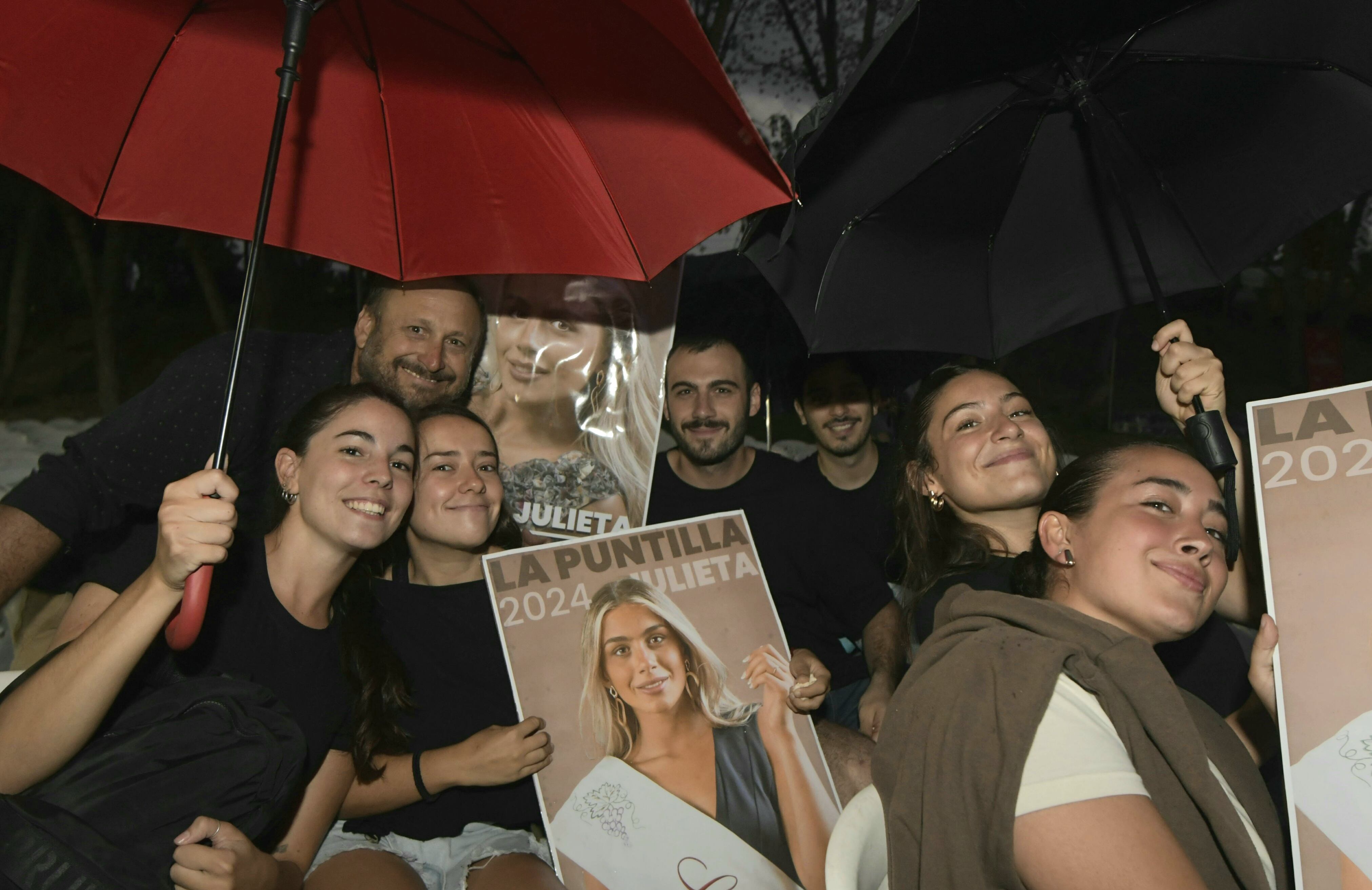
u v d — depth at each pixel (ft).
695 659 8.11
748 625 8.29
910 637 9.39
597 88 7.76
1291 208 8.44
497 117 8.12
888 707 6.00
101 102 7.52
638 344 10.32
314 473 7.36
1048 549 6.34
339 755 7.84
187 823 6.01
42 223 29.50
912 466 9.17
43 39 7.20
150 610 5.91
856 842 5.66
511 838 8.27
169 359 30.94
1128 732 5.28
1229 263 8.73
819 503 10.99
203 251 29.84
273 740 6.23
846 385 11.85
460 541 8.51
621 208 8.27
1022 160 8.76
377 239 8.52
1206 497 6.03
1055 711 5.19
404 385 9.40
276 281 31.58
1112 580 5.95
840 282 8.73
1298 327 29.84
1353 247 30.71
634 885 7.42
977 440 8.60
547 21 7.43
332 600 8.02
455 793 8.32
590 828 7.58
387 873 7.66
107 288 25.08
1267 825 6.09
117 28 7.39
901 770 5.63
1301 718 5.59
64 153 7.53
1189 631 5.92
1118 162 8.79
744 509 11.03
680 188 8.00
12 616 10.03
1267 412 6.01
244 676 6.84
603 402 10.28
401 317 9.40
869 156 8.34
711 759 7.85
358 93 8.08
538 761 7.68
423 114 8.14
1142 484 6.06
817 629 10.98
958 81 8.28
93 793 5.87
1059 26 8.05
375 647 8.05
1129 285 9.05
